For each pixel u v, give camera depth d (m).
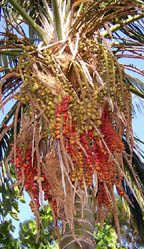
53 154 2.53
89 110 2.47
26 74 2.62
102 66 2.86
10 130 4.40
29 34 4.74
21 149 2.62
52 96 2.57
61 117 2.40
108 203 2.69
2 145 4.36
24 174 2.55
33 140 2.47
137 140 4.69
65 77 2.74
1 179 4.25
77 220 2.65
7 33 3.27
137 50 3.39
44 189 2.61
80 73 2.82
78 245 2.57
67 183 2.48
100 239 5.98
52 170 2.50
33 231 5.46
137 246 7.37
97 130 2.50
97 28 3.15
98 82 2.72
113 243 6.03
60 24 3.29
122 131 2.87
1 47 3.19
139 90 4.46
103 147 2.60
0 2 4.16
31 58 2.71
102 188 2.68
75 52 2.84
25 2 4.68
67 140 2.46
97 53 2.94
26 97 2.61
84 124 2.50
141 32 4.36
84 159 2.47
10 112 4.39
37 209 2.51
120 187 2.62
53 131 2.43
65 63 2.95
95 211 3.06
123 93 2.70
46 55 2.83
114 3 3.08
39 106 2.57
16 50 3.57
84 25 3.13
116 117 2.78
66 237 2.63
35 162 2.60
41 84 2.63
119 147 2.65
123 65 3.23
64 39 3.14
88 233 2.62
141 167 4.57
